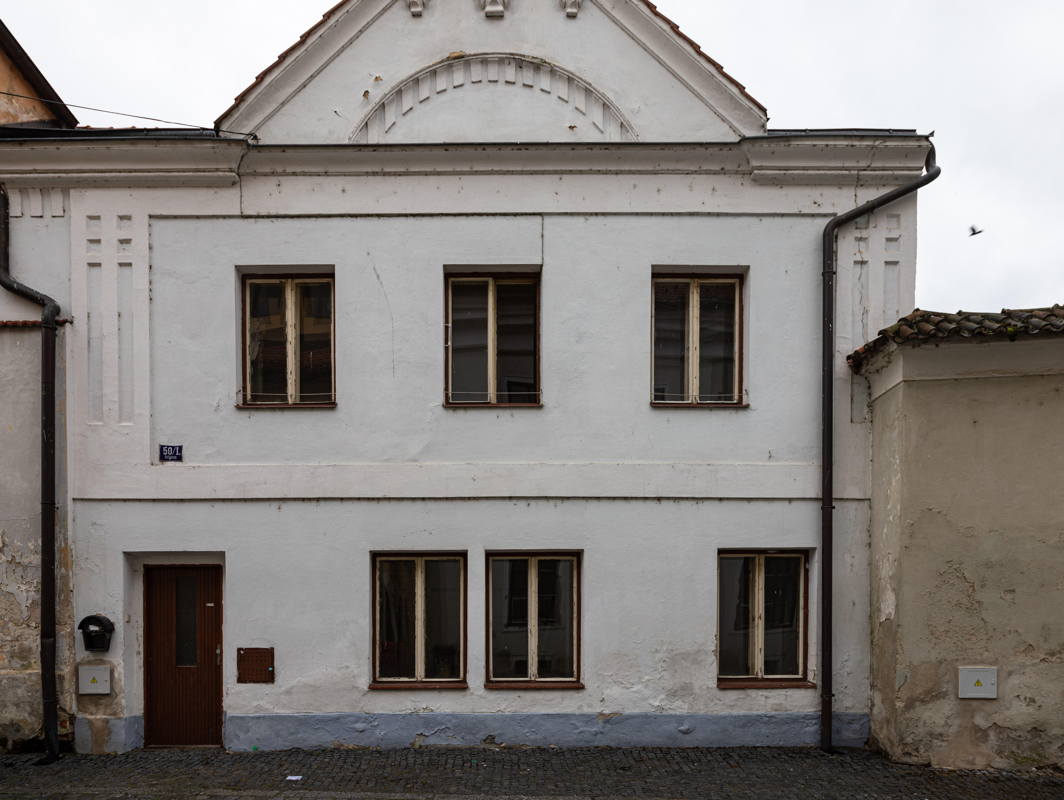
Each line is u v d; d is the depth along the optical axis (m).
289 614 6.85
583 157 6.97
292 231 7.01
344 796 5.81
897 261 7.06
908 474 6.35
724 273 7.24
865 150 6.92
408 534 6.90
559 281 7.03
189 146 6.79
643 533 6.91
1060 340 6.15
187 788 5.96
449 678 7.02
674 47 7.07
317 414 6.95
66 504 6.82
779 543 6.94
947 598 6.31
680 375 7.32
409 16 7.07
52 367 6.77
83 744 6.75
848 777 6.13
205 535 6.85
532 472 6.90
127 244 7.00
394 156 6.93
